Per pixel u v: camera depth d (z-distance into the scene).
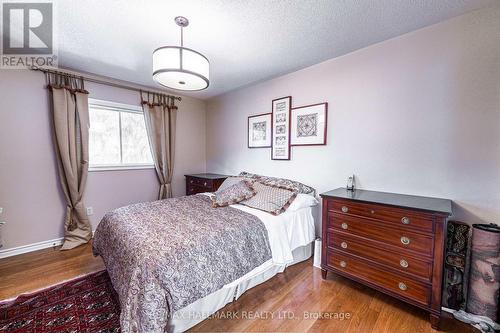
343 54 2.35
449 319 1.58
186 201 2.55
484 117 1.63
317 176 2.65
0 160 2.45
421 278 1.51
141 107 3.51
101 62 2.58
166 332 1.33
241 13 1.66
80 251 2.65
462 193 1.73
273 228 1.95
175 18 1.73
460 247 1.62
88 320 1.56
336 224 1.95
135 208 2.24
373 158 2.19
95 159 3.19
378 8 1.60
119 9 1.62
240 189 2.50
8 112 2.47
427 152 1.88
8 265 2.31
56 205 2.82
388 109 2.08
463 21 1.68
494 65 1.58
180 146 4.01
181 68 1.57
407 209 1.55
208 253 1.46
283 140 2.96
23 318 1.57
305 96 2.72
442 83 1.79
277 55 2.37
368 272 1.77
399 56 1.99
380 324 1.53
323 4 1.56
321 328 1.50
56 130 2.68
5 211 2.49
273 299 1.79
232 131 3.78
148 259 1.27
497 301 1.46
